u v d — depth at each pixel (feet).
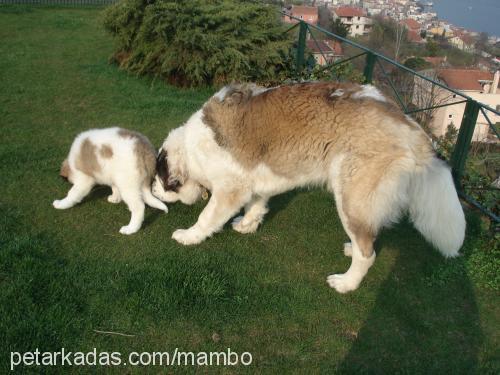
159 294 12.27
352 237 12.78
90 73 30.48
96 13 51.90
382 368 11.05
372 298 13.21
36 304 11.56
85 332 11.13
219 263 13.96
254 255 14.66
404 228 16.65
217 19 28.53
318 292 13.28
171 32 28.66
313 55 30.01
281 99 12.78
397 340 11.89
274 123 12.78
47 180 17.60
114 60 32.83
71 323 11.25
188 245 14.78
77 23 44.88
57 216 15.64
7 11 47.98
